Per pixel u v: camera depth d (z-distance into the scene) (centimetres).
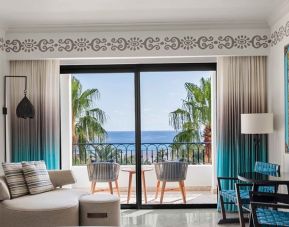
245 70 548
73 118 684
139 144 576
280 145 488
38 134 556
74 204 425
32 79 555
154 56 540
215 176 635
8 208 412
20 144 555
